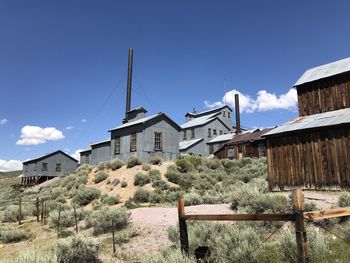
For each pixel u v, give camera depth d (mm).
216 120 67688
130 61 54750
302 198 5746
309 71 25438
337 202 13422
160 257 8133
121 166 35188
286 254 7762
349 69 21625
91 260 10914
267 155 20953
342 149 17203
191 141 62375
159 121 38781
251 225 10820
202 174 32562
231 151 51812
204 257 7621
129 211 17219
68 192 32000
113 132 41500
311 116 22328
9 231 16031
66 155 68500
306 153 18828
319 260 7297
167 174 30328
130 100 53938
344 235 9109
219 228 10172
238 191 15500
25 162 69375
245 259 7910
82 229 16281
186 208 16375
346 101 21688
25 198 39156
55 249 10938
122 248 11914
